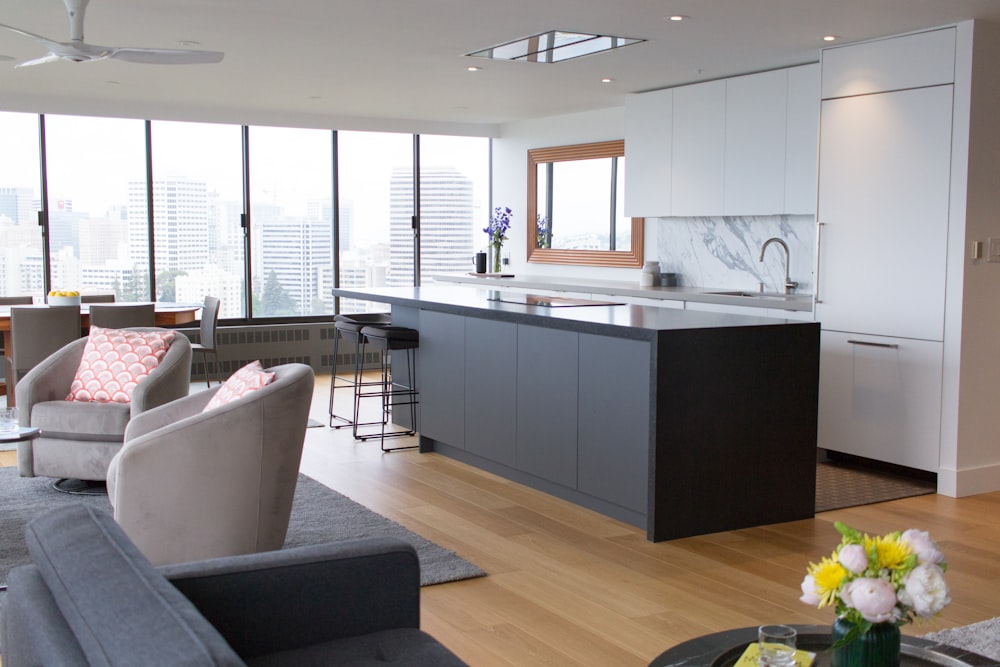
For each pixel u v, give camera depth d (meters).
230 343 9.20
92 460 4.95
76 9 4.54
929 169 5.30
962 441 5.25
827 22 5.15
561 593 3.74
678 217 7.98
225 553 3.71
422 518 4.75
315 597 2.21
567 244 9.29
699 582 3.87
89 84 7.41
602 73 6.79
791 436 4.71
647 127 7.62
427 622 3.44
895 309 5.51
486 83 7.26
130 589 1.58
